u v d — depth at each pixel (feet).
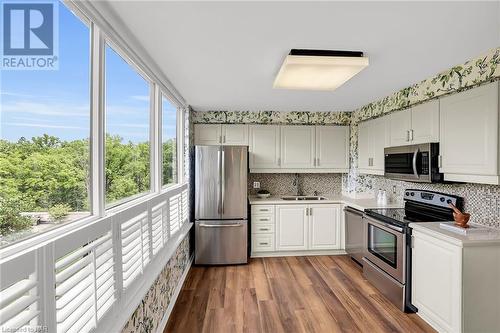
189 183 12.26
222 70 7.86
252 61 7.17
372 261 9.91
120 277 4.78
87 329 3.64
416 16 4.97
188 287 9.99
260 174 15.06
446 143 7.64
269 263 12.44
